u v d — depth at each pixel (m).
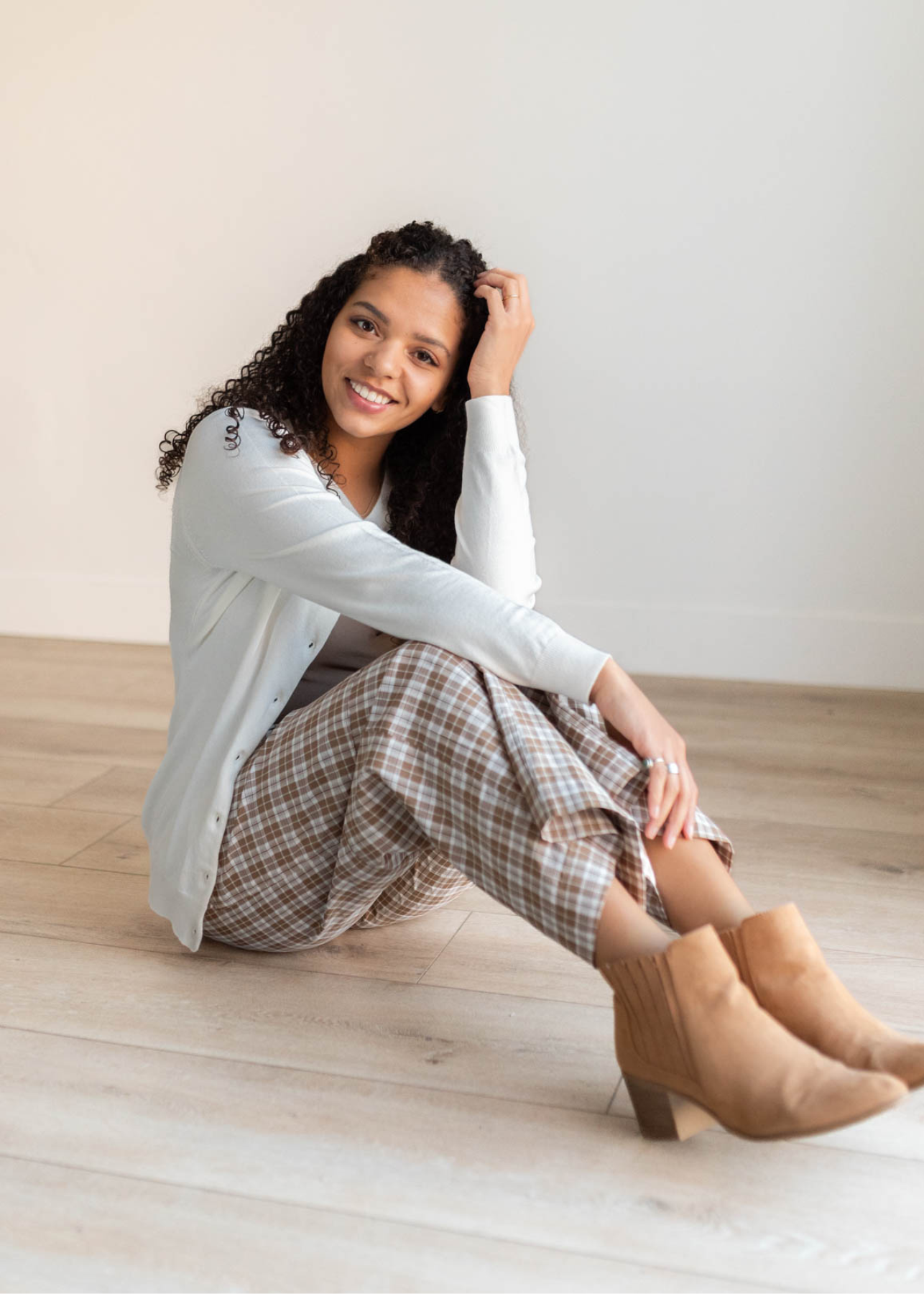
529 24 3.22
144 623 3.73
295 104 3.38
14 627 3.83
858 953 1.65
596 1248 1.05
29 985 1.53
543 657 1.26
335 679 1.60
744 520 3.35
